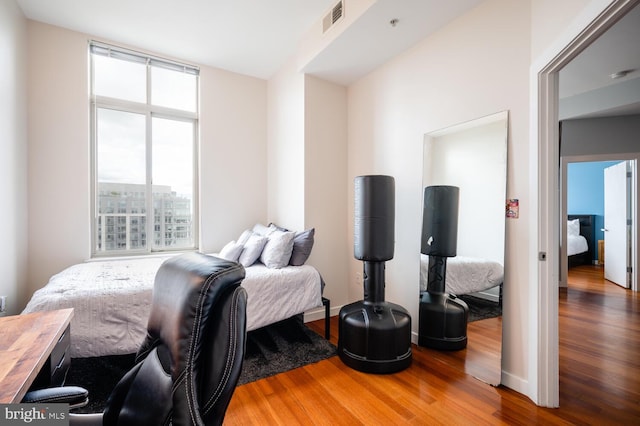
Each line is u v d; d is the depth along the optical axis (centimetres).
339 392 185
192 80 359
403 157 271
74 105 289
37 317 126
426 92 247
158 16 267
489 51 201
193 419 64
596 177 611
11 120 235
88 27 283
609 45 266
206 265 80
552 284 170
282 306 248
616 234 465
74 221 291
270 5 252
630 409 166
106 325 184
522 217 185
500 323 194
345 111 340
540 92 171
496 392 185
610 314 324
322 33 263
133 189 332
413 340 259
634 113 385
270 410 168
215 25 279
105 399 179
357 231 235
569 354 230
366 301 234
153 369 84
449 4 207
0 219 216
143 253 337
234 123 374
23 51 258
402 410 168
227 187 369
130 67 325
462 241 221
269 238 291
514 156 189
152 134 341
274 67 361
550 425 154
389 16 218
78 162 292
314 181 319
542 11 167
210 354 69
